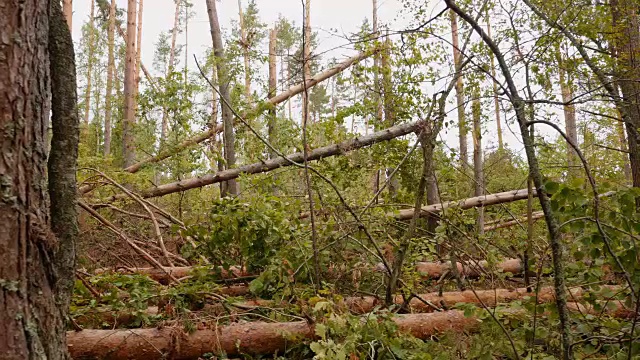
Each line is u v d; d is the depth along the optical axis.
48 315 2.15
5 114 2.01
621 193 3.13
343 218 4.79
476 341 3.06
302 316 3.64
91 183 6.57
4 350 1.96
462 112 5.46
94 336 3.24
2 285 1.97
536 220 6.77
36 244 2.09
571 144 2.73
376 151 7.12
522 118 2.81
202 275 4.59
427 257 5.02
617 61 5.17
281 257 4.25
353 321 3.03
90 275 4.57
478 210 6.26
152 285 4.37
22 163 2.05
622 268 2.77
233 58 8.59
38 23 2.14
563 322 2.72
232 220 4.55
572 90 4.57
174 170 8.36
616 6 5.29
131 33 11.71
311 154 7.14
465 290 4.56
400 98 7.26
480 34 2.93
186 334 3.32
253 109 8.58
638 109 4.79
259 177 6.13
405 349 3.17
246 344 3.39
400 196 6.94
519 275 5.17
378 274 4.47
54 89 2.46
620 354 2.88
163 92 8.59
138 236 6.70
